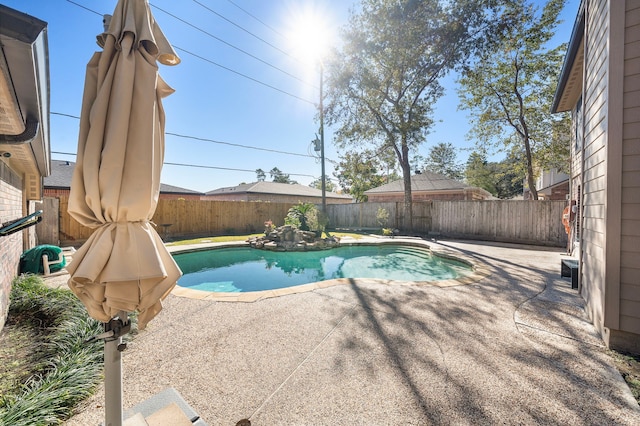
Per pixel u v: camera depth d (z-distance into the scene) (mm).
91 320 3035
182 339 2934
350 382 2230
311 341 2893
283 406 1972
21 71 1604
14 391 2123
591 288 3375
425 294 4402
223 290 6164
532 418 1861
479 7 11023
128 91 1359
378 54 12742
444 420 1846
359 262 8812
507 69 12617
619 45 2695
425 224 13383
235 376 2309
